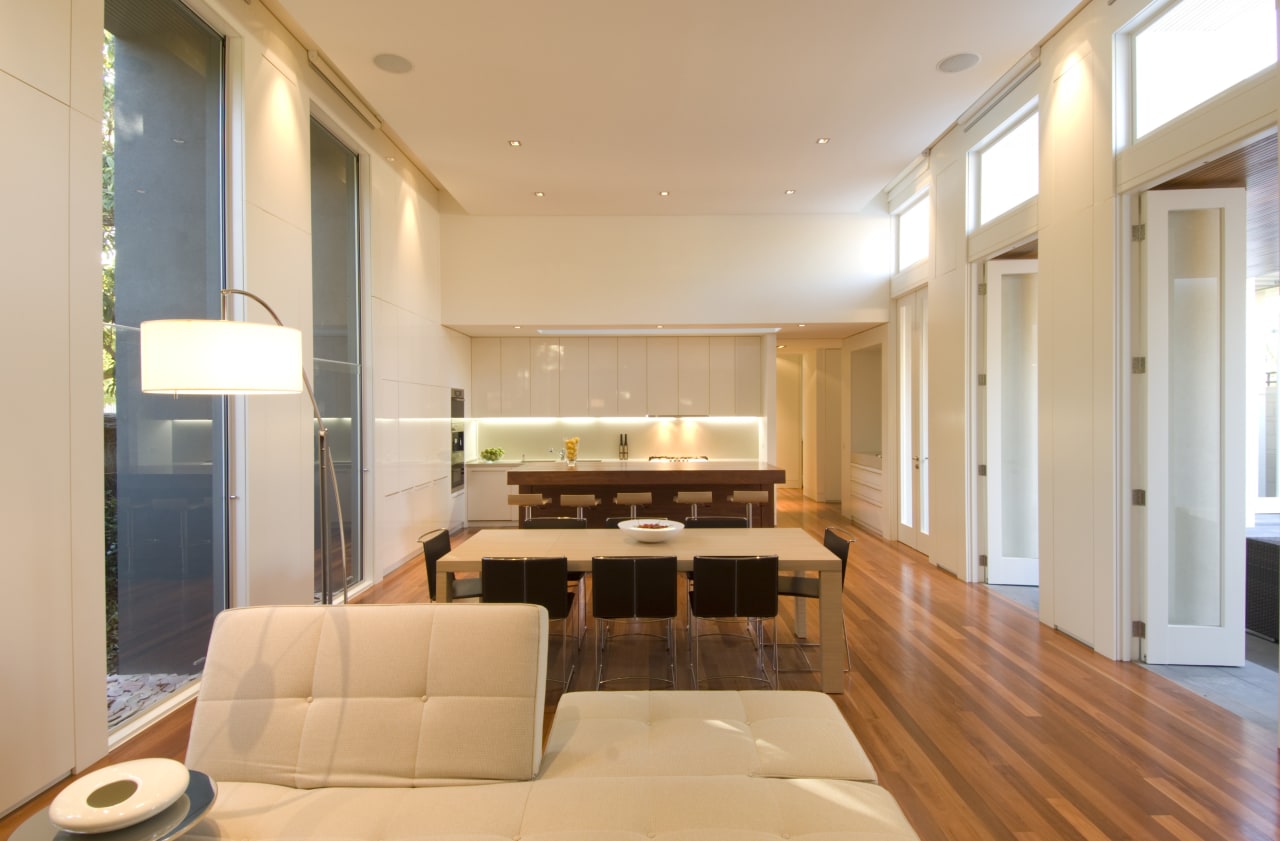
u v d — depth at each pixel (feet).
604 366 29.17
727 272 25.12
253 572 12.43
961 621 15.17
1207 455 12.25
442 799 6.13
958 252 18.84
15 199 7.68
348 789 6.42
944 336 19.84
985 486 18.35
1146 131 11.96
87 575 8.61
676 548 12.50
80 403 8.52
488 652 6.90
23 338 7.76
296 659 6.98
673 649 12.62
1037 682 11.64
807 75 14.56
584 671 12.73
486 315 25.14
